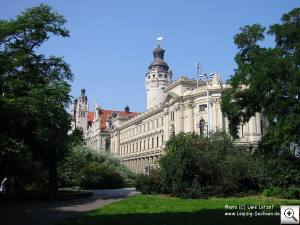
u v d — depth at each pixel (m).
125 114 142.50
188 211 21.80
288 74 29.72
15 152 31.44
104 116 150.25
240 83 34.22
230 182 33.19
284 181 34.16
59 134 33.84
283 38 31.61
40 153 35.25
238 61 34.25
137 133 113.12
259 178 34.72
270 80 30.03
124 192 47.72
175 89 85.00
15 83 27.70
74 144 39.53
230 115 35.62
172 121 84.75
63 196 33.06
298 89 28.84
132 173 75.75
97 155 72.25
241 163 34.03
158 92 116.75
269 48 31.89
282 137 30.47
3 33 30.30
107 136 140.38
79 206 27.38
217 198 32.00
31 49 32.56
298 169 33.97
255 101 33.28
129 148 119.50
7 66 27.83
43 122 29.64
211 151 34.81
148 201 29.11
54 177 37.56
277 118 31.03
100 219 18.64
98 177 60.47
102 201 31.81
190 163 33.03
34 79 31.08
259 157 36.06
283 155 34.16
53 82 32.44
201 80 84.06
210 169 33.28
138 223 17.06
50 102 29.73
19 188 43.88
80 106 165.88
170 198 32.41
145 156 104.00
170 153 35.38
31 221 19.23
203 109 73.69
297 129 29.19
